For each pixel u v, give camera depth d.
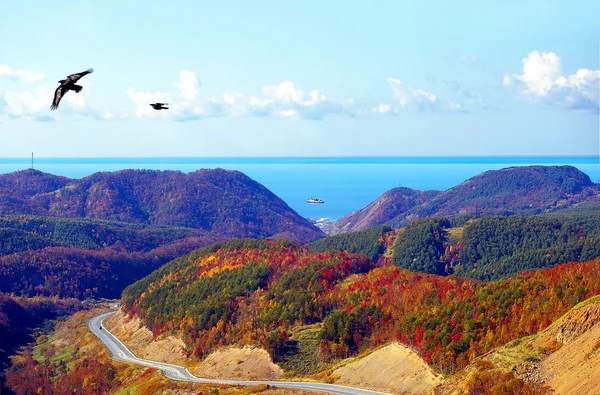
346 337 177.50
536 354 124.62
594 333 118.56
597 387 104.62
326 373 166.75
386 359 160.12
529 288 165.38
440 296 183.12
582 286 156.50
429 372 146.62
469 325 154.62
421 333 160.88
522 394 112.25
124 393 176.75
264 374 175.62
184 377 182.38
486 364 127.56
